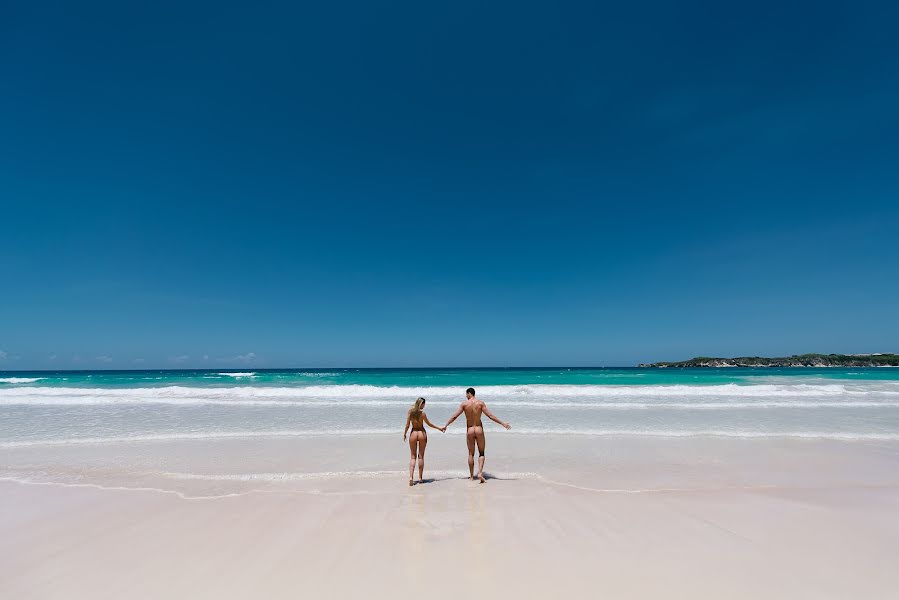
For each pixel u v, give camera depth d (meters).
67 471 7.16
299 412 14.16
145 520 4.93
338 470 7.23
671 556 3.89
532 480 6.58
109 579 3.59
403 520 4.85
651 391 19.98
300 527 4.67
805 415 13.28
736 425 11.52
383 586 3.39
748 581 3.43
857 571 3.61
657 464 7.54
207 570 3.71
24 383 30.05
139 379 34.66
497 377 34.41
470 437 6.72
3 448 8.90
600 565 3.71
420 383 29.97
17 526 4.79
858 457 8.02
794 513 5.02
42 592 3.40
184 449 8.76
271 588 3.39
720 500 5.53
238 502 5.55
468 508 5.25
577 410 14.38
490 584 3.39
